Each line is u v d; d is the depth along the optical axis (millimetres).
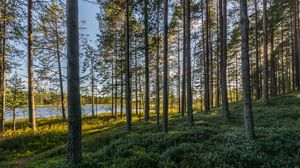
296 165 6828
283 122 14219
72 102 8055
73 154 8078
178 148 8328
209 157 7254
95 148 11469
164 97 12648
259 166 6855
